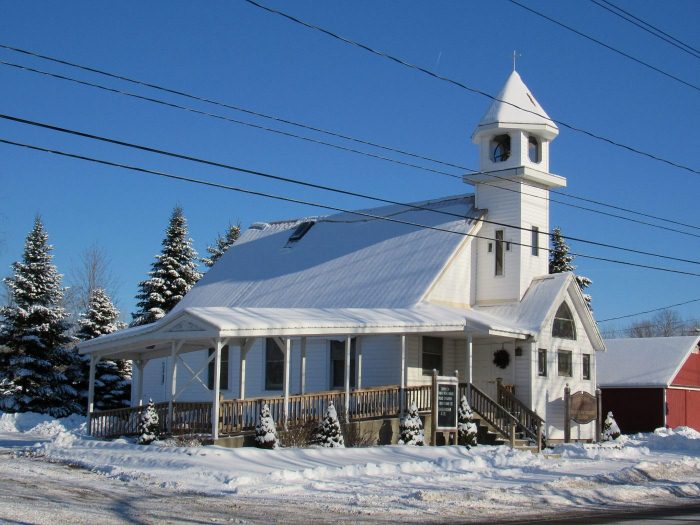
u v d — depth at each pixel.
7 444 30.53
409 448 27.53
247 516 15.43
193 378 26.72
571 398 35.06
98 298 55.28
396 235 39.50
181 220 57.78
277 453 24.67
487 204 37.88
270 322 26.72
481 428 31.70
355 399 29.53
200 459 22.83
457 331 31.97
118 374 52.22
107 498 17.08
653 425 44.38
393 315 31.19
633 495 20.39
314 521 15.12
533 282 36.91
